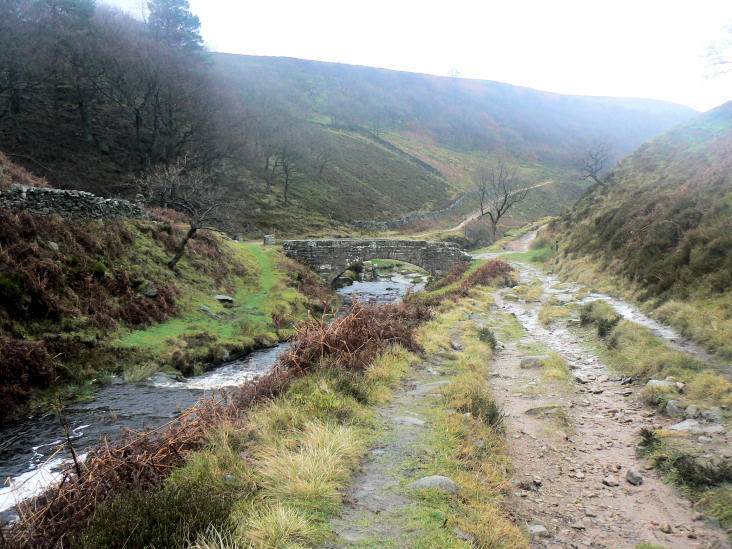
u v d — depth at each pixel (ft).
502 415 25.17
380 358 34.17
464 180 412.98
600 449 22.61
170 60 207.10
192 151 209.36
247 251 114.32
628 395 30.19
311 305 95.45
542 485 19.11
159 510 12.81
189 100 199.93
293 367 30.96
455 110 625.00
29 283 50.19
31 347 45.06
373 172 336.08
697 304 42.93
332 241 127.65
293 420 21.81
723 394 25.45
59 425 37.73
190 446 20.33
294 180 262.88
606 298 61.52
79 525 14.44
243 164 246.68
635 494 18.12
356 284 155.84
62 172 158.71
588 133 639.35
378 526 14.03
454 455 19.81
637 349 37.27
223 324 71.82
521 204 363.15
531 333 52.03
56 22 169.48
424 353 38.58
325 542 13.00
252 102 280.10
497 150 550.77
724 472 17.83
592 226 100.12
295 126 305.12
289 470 16.71
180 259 82.17
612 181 120.26
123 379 49.78
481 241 252.83
